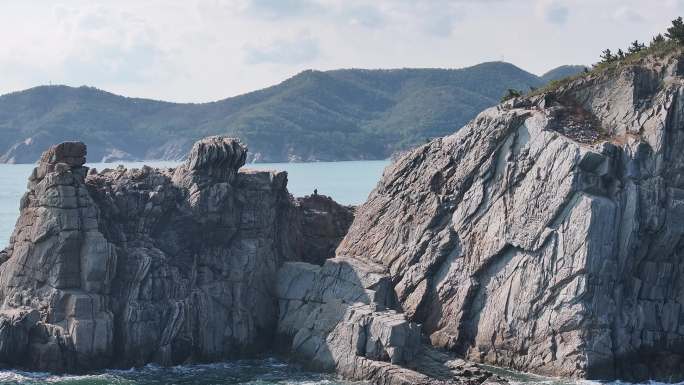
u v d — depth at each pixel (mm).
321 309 114188
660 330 108062
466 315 113812
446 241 117750
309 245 137875
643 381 103375
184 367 109812
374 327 104438
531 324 107562
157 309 110938
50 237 108562
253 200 123562
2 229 193000
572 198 108500
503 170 115625
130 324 108188
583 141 113875
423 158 126875
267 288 121875
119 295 110500
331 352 107438
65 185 109062
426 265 118188
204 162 119750
